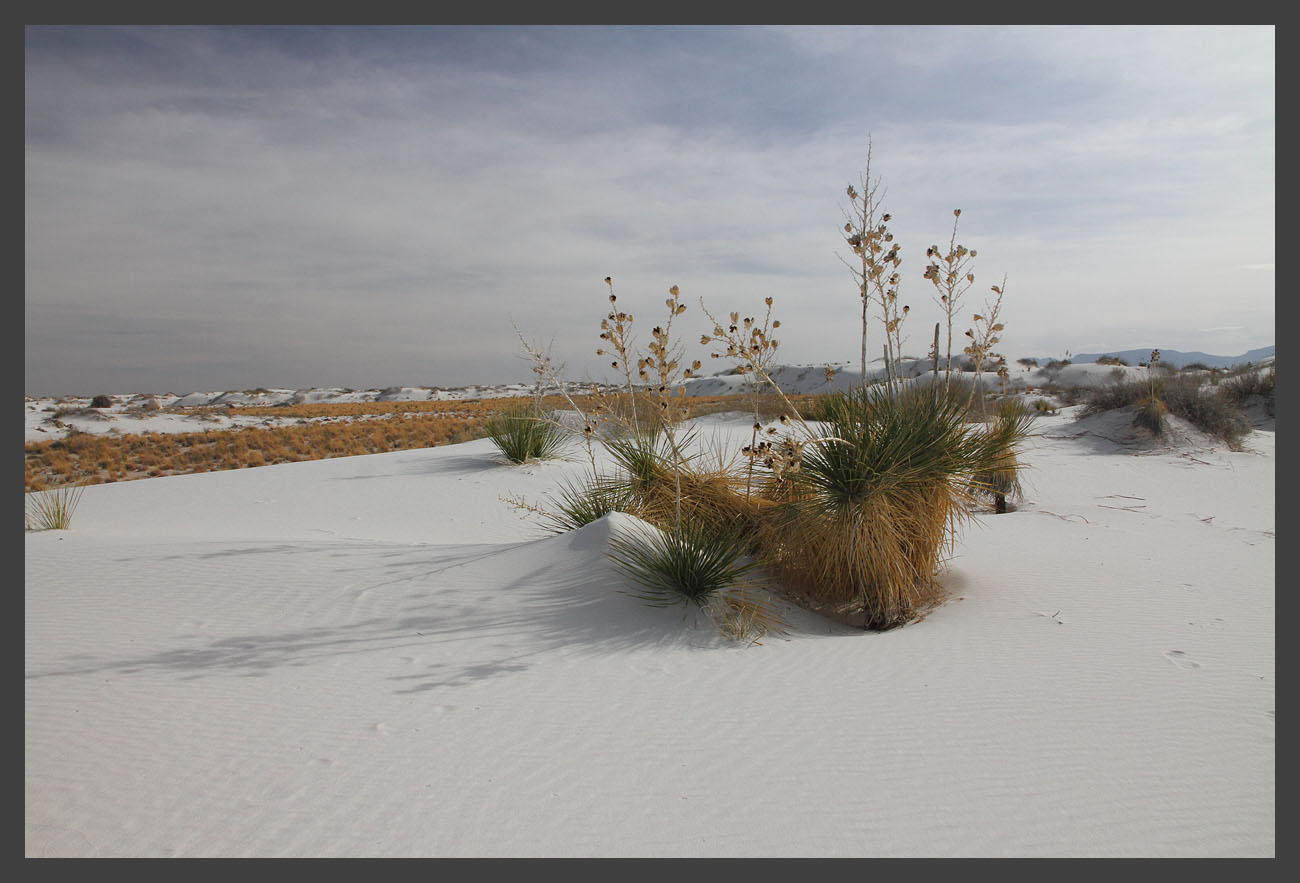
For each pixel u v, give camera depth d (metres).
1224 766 3.59
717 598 6.04
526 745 3.88
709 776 3.57
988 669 4.95
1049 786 3.43
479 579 6.42
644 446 7.62
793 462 6.34
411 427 38.06
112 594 6.25
